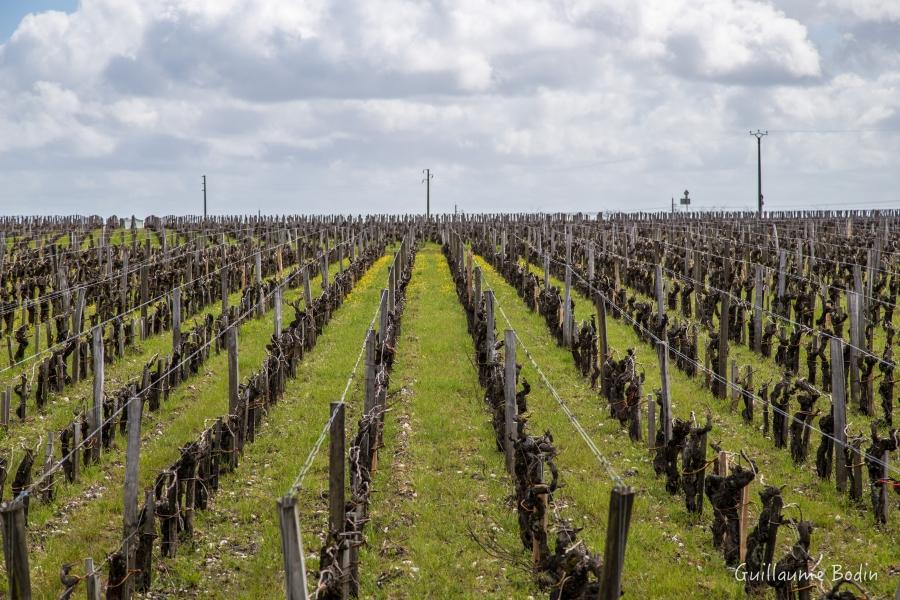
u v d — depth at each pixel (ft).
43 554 48.44
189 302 126.31
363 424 55.11
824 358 78.59
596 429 68.69
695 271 117.29
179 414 75.31
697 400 76.64
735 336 100.32
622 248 171.63
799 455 61.21
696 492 51.98
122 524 52.37
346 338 106.63
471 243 212.43
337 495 42.75
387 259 213.25
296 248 192.13
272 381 76.38
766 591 42.78
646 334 98.94
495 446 63.52
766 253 161.38
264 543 49.24
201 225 276.62
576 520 51.11
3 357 96.02
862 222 247.70
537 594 42.98
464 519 51.19
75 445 58.85
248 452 65.10
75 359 85.10
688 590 43.24
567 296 95.91
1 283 132.16
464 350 96.68
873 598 42.98
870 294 109.40
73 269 147.02
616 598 32.30
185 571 46.62
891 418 69.41
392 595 43.24
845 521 51.83
